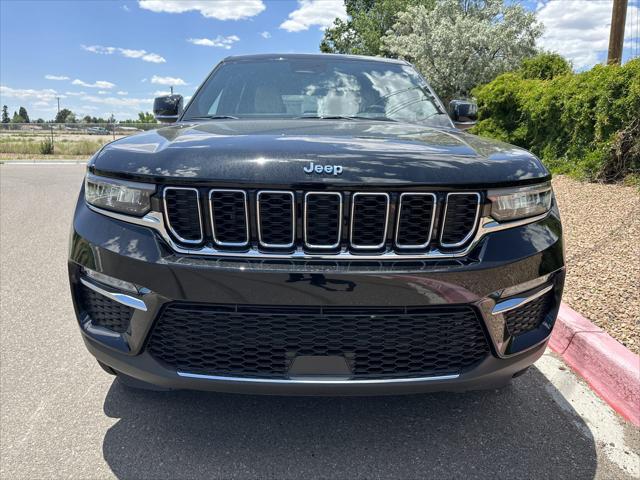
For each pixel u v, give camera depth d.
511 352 1.93
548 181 2.05
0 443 2.09
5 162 18.70
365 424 2.24
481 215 1.83
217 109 2.99
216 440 2.12
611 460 2.03
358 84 3.17
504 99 10.37
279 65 3.31
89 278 1.94
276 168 1.73
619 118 7.00
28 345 3.00
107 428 2.20
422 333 1.80
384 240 1.76
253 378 1.80
